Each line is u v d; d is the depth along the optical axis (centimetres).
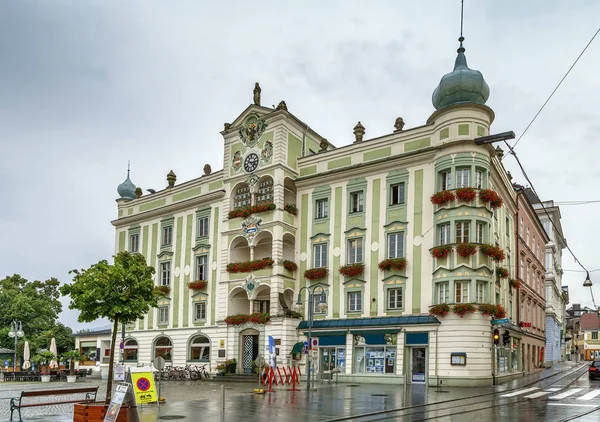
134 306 2480
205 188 4947
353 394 2781
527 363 4891
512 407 2184
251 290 4325
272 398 2586
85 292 2452
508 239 4456
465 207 3484
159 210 5262
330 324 3981
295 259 4344
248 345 4369
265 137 4494
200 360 4641
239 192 4675
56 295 7312
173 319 4947
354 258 4022
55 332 6775
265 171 4431
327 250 4159
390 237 3869
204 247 4816
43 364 5659
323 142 4494
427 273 3631
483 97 3675
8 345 6644
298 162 4491
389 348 3681
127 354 5312
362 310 3888
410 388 3167
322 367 3978
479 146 3559
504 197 4350
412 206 3781
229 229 4612
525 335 4806
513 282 4394
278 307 4112
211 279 4706
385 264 3784
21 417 1970
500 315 3481
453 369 3381
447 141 3609
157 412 2058
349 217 4088
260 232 4372
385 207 3912
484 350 3394
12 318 6750
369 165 4009
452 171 3559
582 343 13225
